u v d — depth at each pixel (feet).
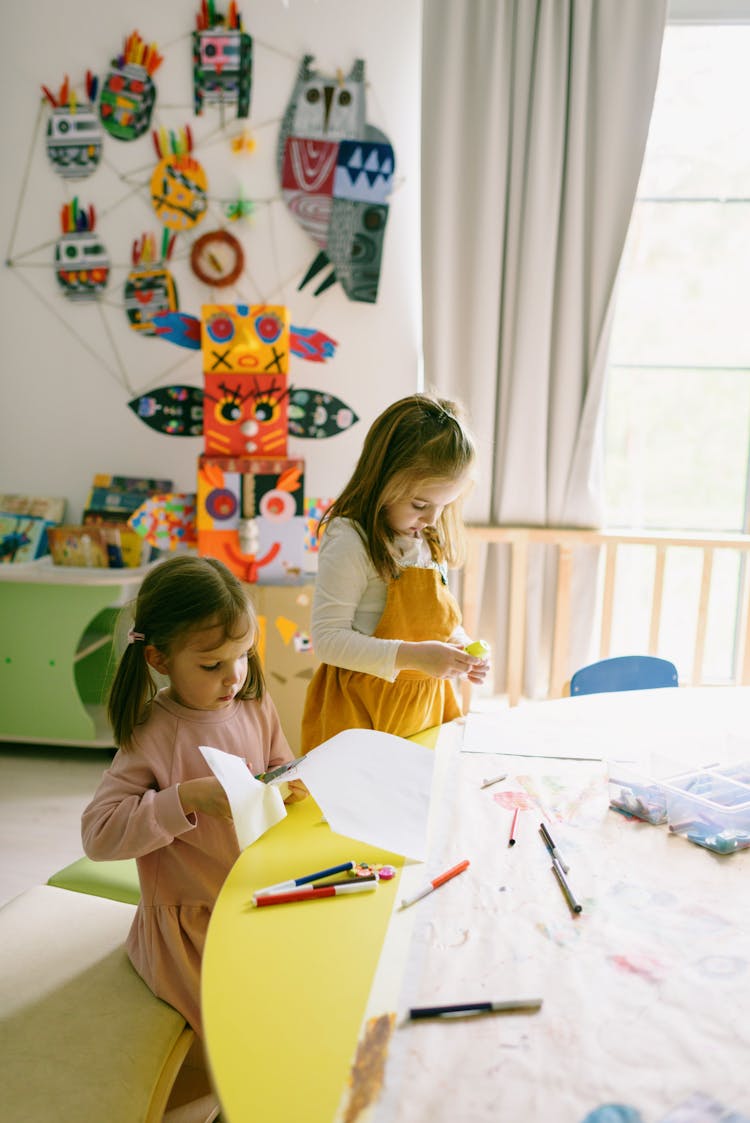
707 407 8.43
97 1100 2.73
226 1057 1.94
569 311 7.54
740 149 7.89
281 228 7.85
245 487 7.19
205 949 2.34
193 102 7.72
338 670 4.29
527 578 8.09
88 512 8.25
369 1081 1.88
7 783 7.48
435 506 4.13
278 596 7.22
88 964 3.34
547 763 3.57
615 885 2.66
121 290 8.06
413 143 7.66
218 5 7.54
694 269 8.15
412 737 3.86
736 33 7.64
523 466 7.84
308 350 7.79
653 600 7.81
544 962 2.29
